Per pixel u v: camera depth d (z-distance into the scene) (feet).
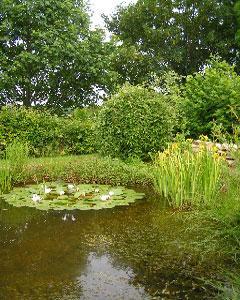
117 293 11.21
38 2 53.98
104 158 33.04
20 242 15.40
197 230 16.42
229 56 79.36
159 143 34.01
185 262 13.38
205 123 35.60
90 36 59.21
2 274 12.35
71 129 41.39
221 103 34.30
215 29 79.15
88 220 18.45
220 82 35.24
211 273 12.51
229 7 75.51
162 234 16.26
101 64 57.67
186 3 78.28
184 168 20.63
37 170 29.55
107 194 23.06
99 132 35.06
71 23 57.93
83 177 27.76
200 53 80.18
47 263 13.29
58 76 59.47
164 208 20.42
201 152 20.99
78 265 13.15
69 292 11.22
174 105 37.68
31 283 11.75
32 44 54.13
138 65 77.30
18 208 20.63
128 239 15.74
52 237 16.02
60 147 41.60
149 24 81.05
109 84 61.41
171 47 79.10
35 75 58.59
